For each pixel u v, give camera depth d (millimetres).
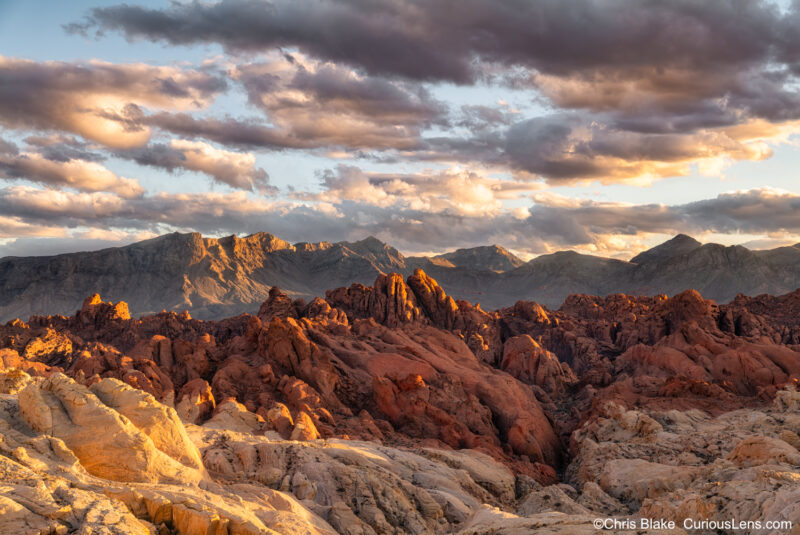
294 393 110438
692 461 85438
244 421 93812
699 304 189750
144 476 45781
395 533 60719
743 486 49062
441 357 147500
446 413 112750
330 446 80688
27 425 47094
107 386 52500
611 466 85438
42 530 32156
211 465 67312
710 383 133750
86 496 37219
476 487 80438
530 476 97250
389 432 107375
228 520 38281
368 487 65938
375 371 128625
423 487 74812
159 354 132000
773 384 132125
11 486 35719
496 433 116062
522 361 163125
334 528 56812
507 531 48531
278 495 54312
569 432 125125
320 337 138625
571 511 70438
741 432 94188
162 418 51688
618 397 122625
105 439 45969
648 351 159625
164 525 38094
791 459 64375
